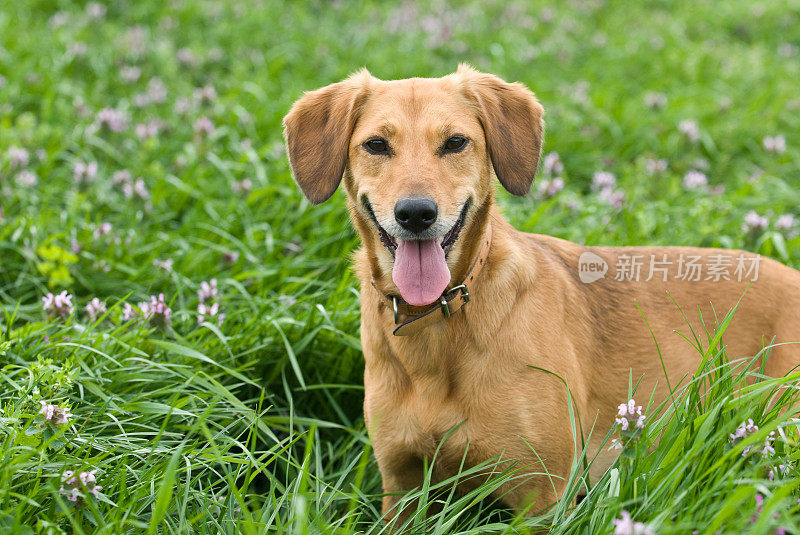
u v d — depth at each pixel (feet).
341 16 36.17
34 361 12.17
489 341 10.55
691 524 8.02
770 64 31.83
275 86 26.96
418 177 10.15
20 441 9.48
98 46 29.58
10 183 18.74
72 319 13.56
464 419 10.57
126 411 11.14
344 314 14.34
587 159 23.45
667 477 8.71
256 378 12.73
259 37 31.53
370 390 11.34
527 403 10.47
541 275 11.34
